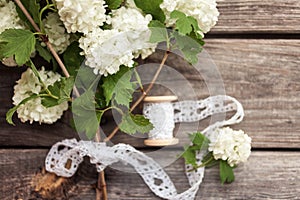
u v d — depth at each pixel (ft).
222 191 2.71
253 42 2.68
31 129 2.70
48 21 2.45
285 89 2.69
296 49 2.69
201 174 2.66
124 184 2.72
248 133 2.70
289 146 2.70
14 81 2.69
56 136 2.70
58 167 2.63
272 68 2.69
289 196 2.71
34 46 2.39
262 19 2.67
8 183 2.71
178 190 2.72
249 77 2.69
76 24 2.35
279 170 2.71
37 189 2.68
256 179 2.71
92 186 2.70
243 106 2.70
